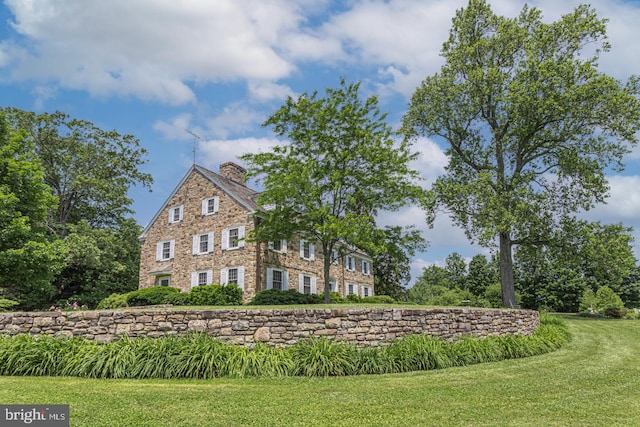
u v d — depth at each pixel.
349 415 5.72
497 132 22.17
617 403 6.41
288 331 9.91
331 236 15.57
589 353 12.09
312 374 8.43
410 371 9.03
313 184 15.52
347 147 15.92
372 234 15.81
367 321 10.47
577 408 6.12
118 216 34.72
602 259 19.89
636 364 10.31
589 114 19.58
